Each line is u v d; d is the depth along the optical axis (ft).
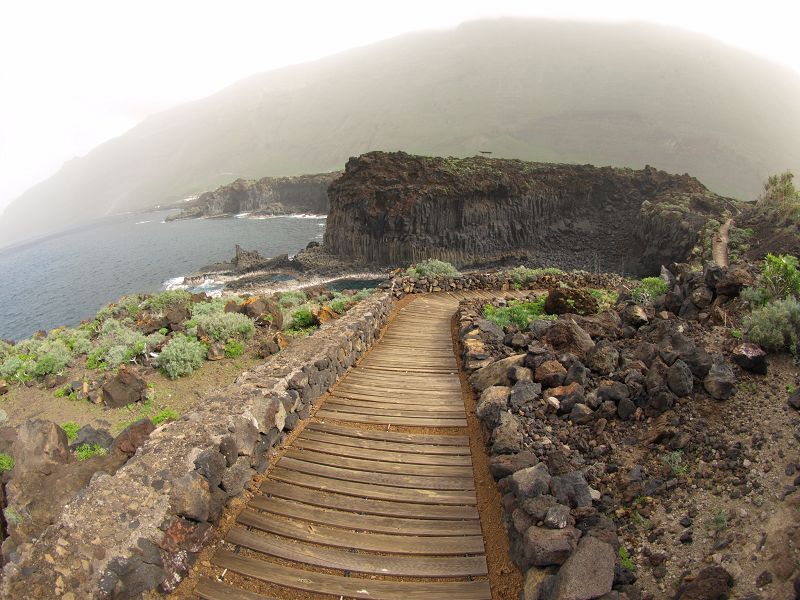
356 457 26.23
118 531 16.76
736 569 15.17
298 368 30.91
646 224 266.16
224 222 647.15
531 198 320.09
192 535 18.83
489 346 39.17
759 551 15.35
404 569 18.57
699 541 17.30
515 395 28.37
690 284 37.76
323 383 34.78
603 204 344.69
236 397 25.82
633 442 24.13
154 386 44.91
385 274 266.57
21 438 27.30
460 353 43.73
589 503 19.65
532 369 31.68
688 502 19.27
